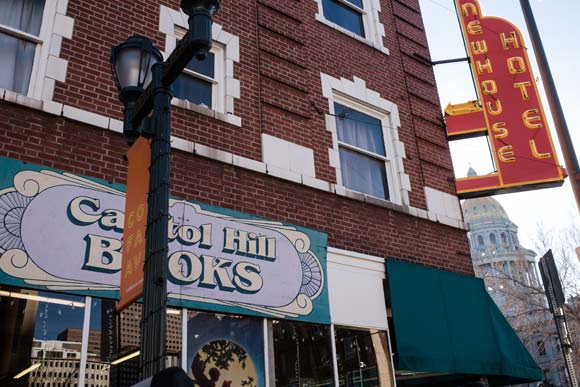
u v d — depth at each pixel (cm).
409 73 1181
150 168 452
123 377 608
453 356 909
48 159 652
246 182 812
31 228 598
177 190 735
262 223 791
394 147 1065
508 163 1122
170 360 648
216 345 693
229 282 721
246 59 916
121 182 697
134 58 509
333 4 1153
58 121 678
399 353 849
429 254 1001
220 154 791
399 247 960
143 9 827
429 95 1196
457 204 1111
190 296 679
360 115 1058
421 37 1268
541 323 2581
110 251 643
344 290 848
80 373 581
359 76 1077
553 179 1092
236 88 877
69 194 639
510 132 1147
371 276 894
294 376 745
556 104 961
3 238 578
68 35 736
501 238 9369
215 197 768
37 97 682
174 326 664
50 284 589
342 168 984
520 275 2825
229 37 909
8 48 702
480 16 1274
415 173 1069
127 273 451
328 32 1071
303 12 1049
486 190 1111
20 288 577
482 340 966
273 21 988
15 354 555
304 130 930
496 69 1209
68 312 598
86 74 730
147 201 448
